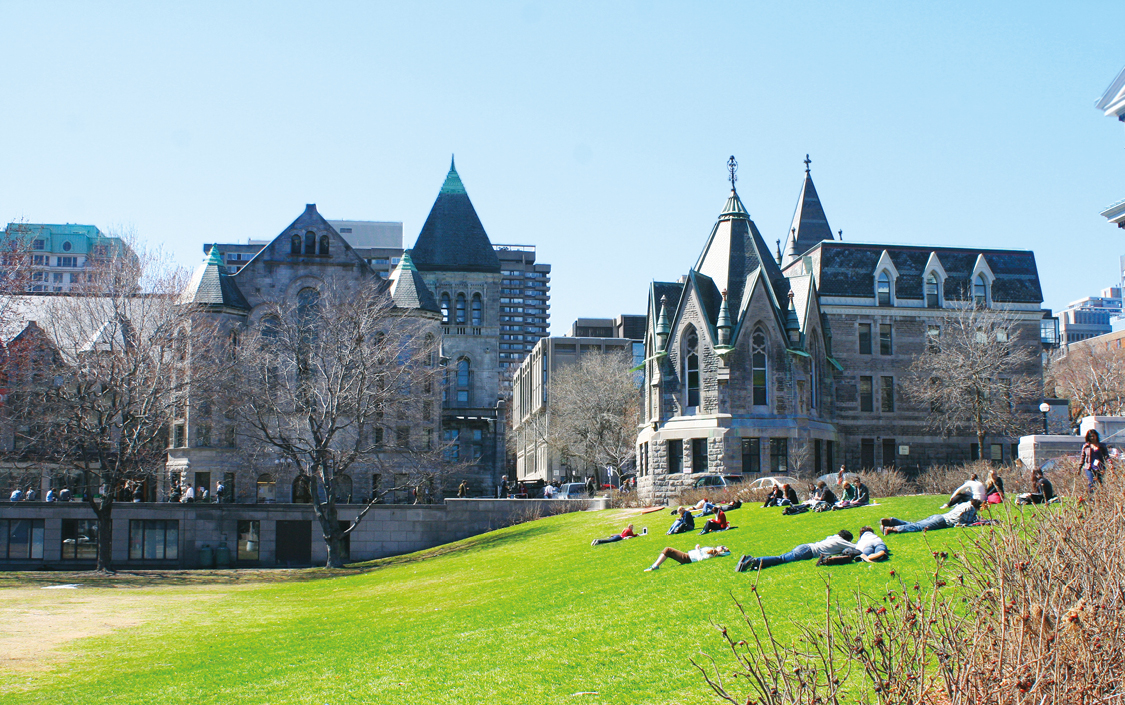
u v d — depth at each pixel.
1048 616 10.08
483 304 115.00
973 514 24.67
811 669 11.69
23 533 64.06
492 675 18.77
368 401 62.12
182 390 65.25
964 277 73.12
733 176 67.94
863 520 30.70
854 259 72.12
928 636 10.89
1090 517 12.86
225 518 65.25
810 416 63.47
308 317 77.25
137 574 56.78
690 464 61.50
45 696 20.80
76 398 59.25
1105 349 142.00
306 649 24.72
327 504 60.44
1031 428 71.38
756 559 24.25
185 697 19.83
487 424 108.31
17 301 57.09
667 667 17.39
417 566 50.31
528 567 38.06
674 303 66.75
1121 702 10.02
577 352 133.88
